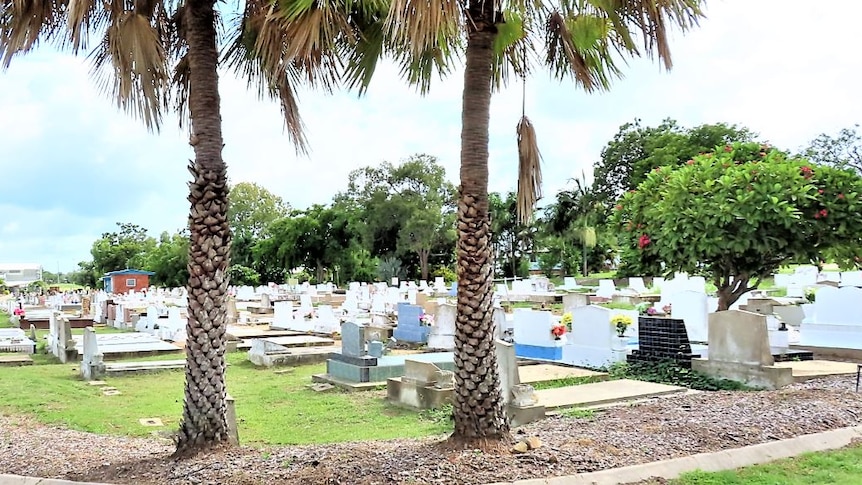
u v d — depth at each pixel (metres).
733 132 49.41
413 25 5.31
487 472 5.71
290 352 15.71
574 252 55.19
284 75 7.51
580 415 8.54
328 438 8.38
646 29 6.48
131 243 81.81
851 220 12.40
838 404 8.46
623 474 5.78
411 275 63.69
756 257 13.42
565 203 54.19
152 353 16.75
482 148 6.44
